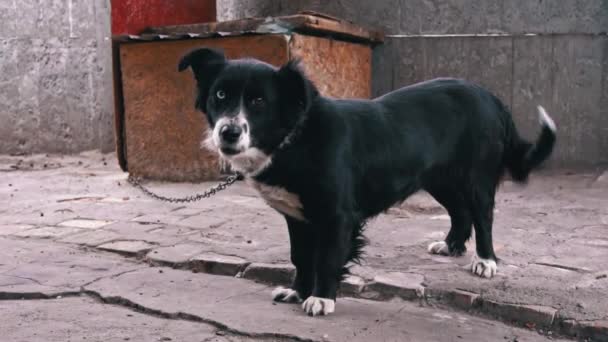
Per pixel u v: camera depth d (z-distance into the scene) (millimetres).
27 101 5918
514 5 4652
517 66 4703
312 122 2441
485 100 2740
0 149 5895
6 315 2520
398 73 4930
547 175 4355
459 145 2686
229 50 3988
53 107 5938
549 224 3225
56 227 3330
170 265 2900
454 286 2611
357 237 2555
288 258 2871
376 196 2561
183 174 4262
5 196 3951
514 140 2822
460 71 4812
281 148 2422
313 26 3838
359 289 2645
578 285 2607
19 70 5898
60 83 5926
